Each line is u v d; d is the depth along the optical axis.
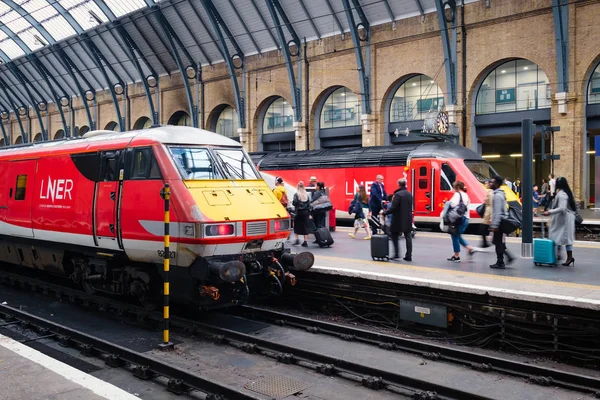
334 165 21.31
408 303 8.74
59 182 10.34
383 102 28.11
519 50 23.67
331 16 28.64
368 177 20.27
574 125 22.52
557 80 22.66
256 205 8.73
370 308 9.41
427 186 18.53
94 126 43.16
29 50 41.94
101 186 9.34
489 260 11.10
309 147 31.06
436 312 8.41
